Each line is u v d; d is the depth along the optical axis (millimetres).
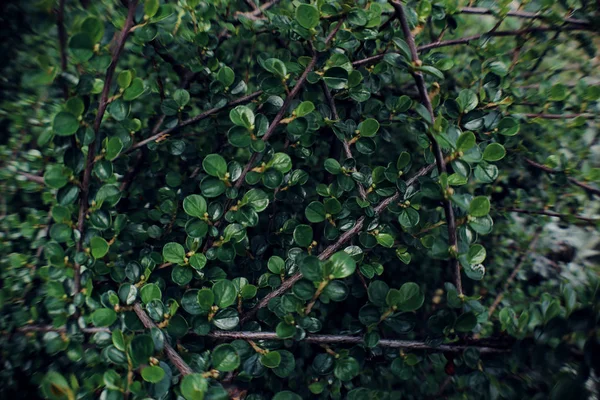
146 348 241
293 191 351
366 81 354
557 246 495
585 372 237
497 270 475
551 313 257
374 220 316
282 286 300
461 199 267
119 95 260
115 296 275
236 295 289
